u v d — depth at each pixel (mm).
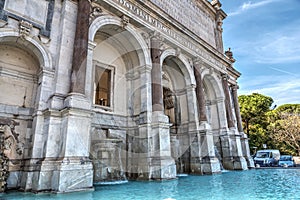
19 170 9219
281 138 32531
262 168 22359
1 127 9227
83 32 10758
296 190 7941
